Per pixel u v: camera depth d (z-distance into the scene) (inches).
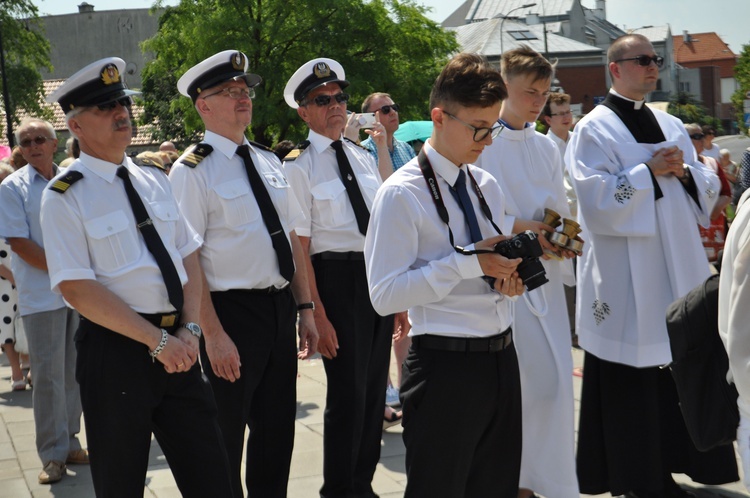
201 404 133.3
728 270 116.1
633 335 170.4
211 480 131.7
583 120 181.2
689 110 1866.4
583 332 177.9
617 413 173.2
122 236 129.6
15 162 258.2
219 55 158.1
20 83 1603.1
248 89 160.1
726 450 172.4
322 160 181.0
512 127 160.6
